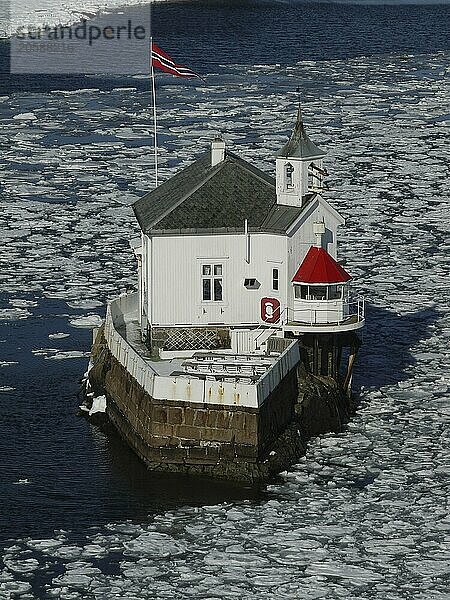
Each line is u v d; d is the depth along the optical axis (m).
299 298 83.25
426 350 102.00
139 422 78.69
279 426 79.19
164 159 174.38
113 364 86.06
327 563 67.50
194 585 65.19
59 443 82.50
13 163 172.50
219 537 69.88
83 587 64.94
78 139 188.50
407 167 169.75
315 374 85.06
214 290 83.75
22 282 120.50
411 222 143.50
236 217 83.94
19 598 63.88
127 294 94.94
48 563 67.25
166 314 83.56
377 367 97.94
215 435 75.56
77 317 109.12
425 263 128.00
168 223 83.00
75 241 135.38
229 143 184.25
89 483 76.31
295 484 76.25
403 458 80.50
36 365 97.44
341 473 78.06
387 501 74.44
